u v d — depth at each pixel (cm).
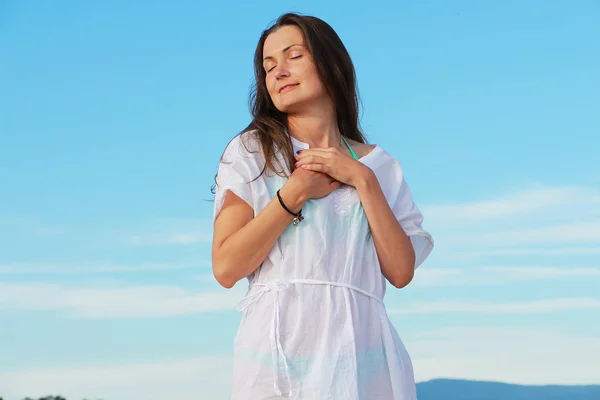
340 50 270
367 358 245
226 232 248
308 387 235
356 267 247
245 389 238
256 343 239
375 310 250
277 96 263
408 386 253
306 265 242
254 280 248
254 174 250
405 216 272
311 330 239
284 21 268
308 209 246
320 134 268
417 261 274
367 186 251
